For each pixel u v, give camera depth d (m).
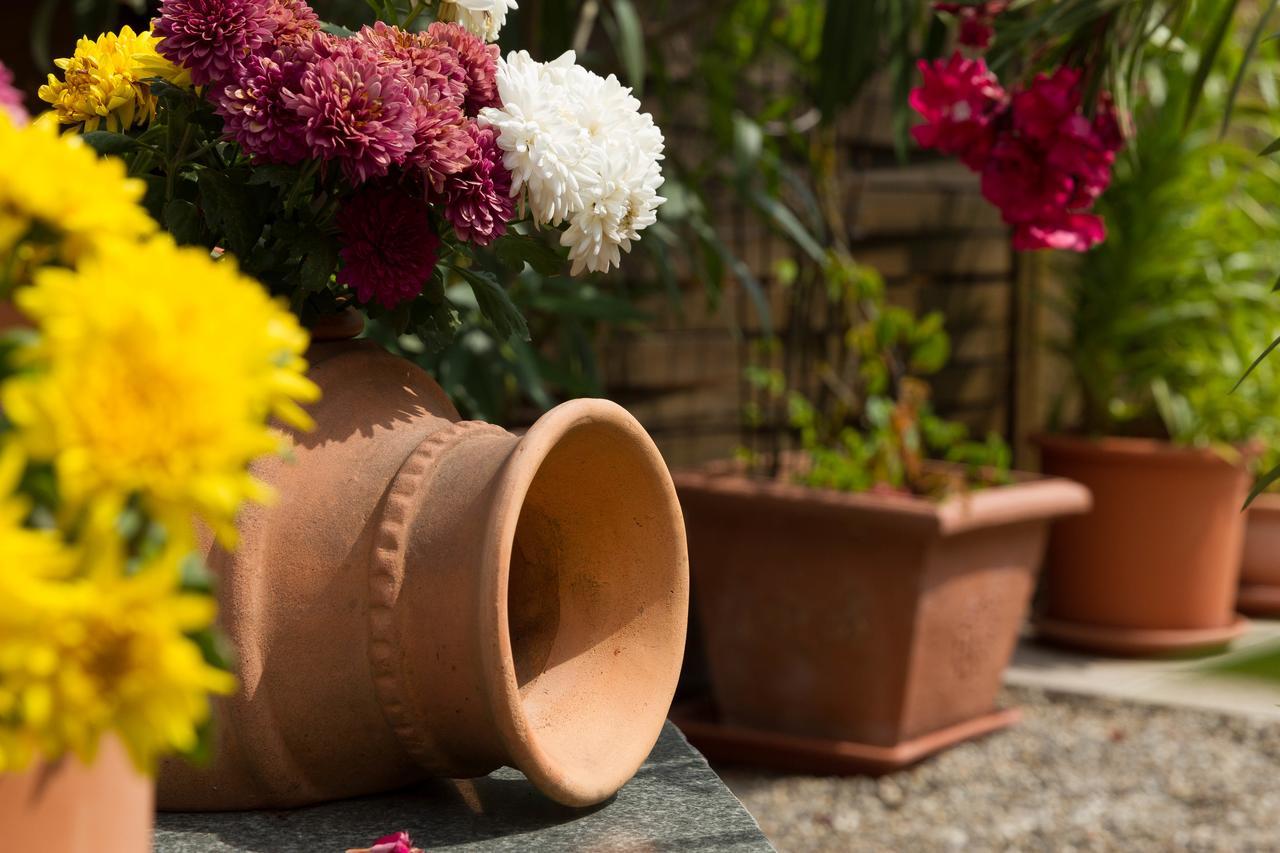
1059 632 3.65
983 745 3.22
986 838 2.93
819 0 3.28
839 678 3.05
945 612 3.04
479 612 1.99
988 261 4.11
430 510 2.03
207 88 2.02
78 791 1.39
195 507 1.13
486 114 2.04
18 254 1.25
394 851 1.96
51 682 1.05
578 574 2.15
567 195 2.04
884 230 3.82
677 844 2.01
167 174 2.06
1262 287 3.64
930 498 3.14
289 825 2.02
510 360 2.83
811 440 3.26
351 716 2.03
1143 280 3.63
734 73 3.25
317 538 2.02
